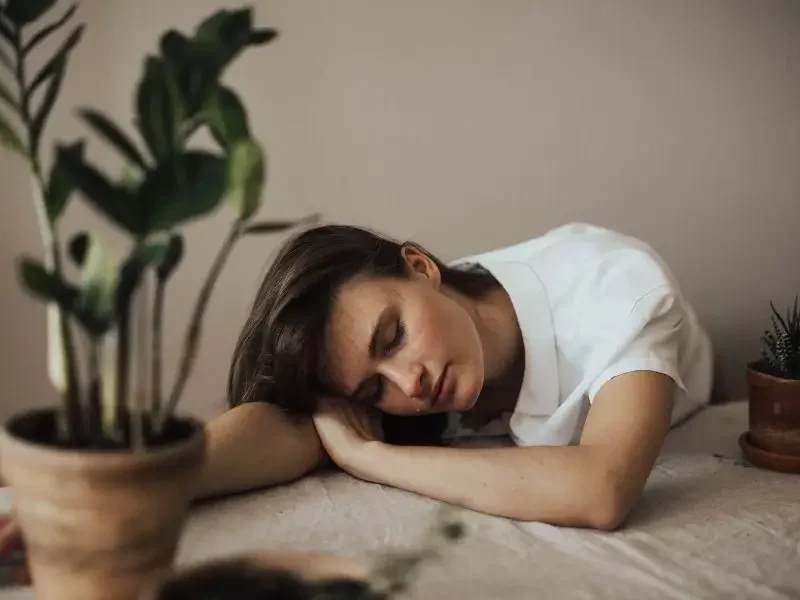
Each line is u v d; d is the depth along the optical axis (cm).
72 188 45
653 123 144
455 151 135
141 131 42
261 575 43
